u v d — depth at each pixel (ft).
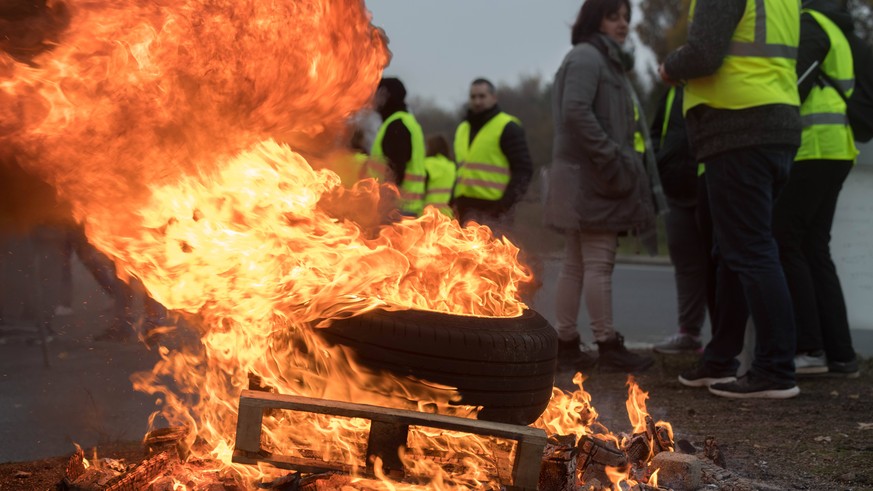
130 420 15.87
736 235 17.93
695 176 24.27
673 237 24.88
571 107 21.06
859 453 13.57
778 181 18.15
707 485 11.32
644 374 21.09
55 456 13.65
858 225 23.93
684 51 17.67
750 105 17.51
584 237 21.65
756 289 17.83
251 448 9.10
